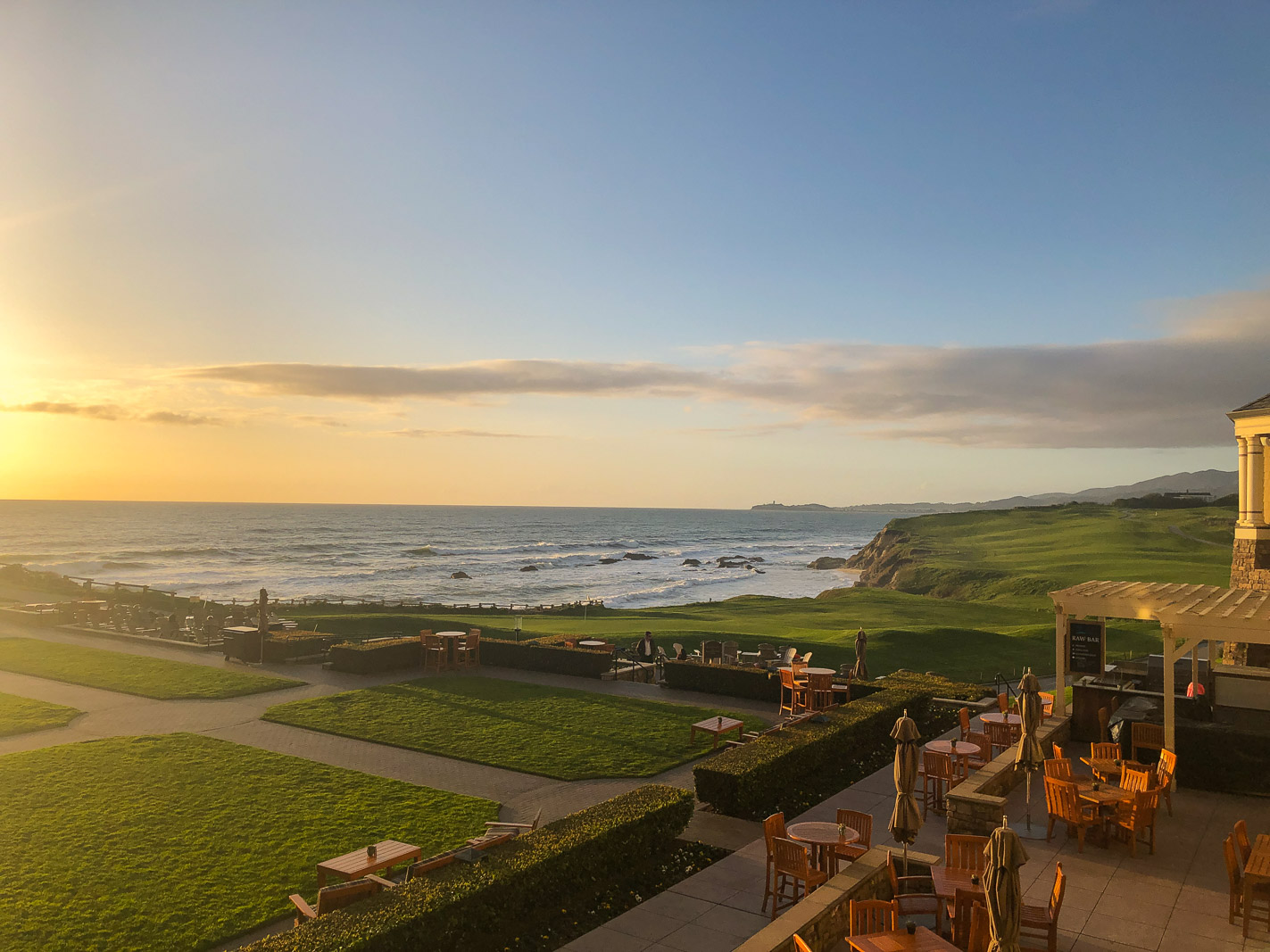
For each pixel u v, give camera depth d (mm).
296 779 18438
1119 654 42438
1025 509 163125
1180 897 12055
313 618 46000
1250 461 29734
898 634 43094
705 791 16562
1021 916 10164
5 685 27844
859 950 9219
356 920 9969
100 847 14492
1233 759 16828
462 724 23719
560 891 12172
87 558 135125
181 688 27688
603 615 57875
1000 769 16141
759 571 144875
